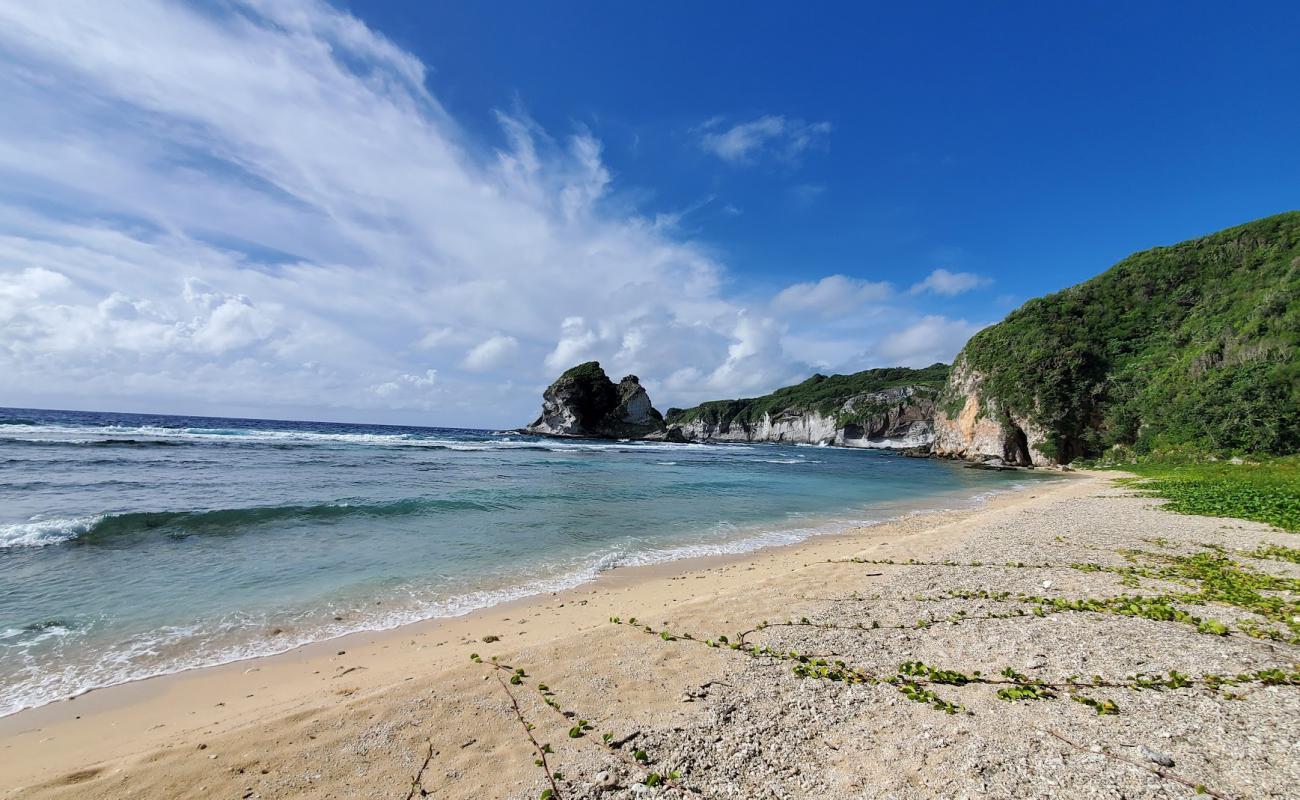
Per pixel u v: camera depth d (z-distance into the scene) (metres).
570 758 4.02
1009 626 6.52
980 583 8.76
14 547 10.98
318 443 44.78
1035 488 32.31
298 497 18.08
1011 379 60.88
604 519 17.31
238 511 14.28
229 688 5.91
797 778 3.64
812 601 8.12
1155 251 68.25
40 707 5.46
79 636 7.21
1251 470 27.33
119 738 4.83
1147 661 5.31
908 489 31.38
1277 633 5.95
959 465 60.59
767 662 5.78
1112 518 15.38
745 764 3.83
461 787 3.73
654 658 6.02
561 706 4.90
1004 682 5.02
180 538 12.27
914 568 10.18
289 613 8.29
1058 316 66.19
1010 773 3.54
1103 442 50.31
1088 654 5.54
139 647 6.96
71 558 10.48
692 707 4.79
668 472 36.19
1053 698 4.63
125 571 9.89
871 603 7.88
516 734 4.43
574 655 6.17
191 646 7.04
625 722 4.55
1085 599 7.57
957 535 13.84
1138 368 52.19
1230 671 5.00
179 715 5.29
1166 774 3.44
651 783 3.64
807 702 4.77
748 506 21.86
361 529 14.06
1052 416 54.47
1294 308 37.16
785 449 103.19
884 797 3.38
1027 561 10.26
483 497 20.12
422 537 13.56
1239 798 3.14
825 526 17.53
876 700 4.75
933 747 3.93
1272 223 57.31
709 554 13.11
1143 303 61.44
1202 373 41.09
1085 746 3.83
